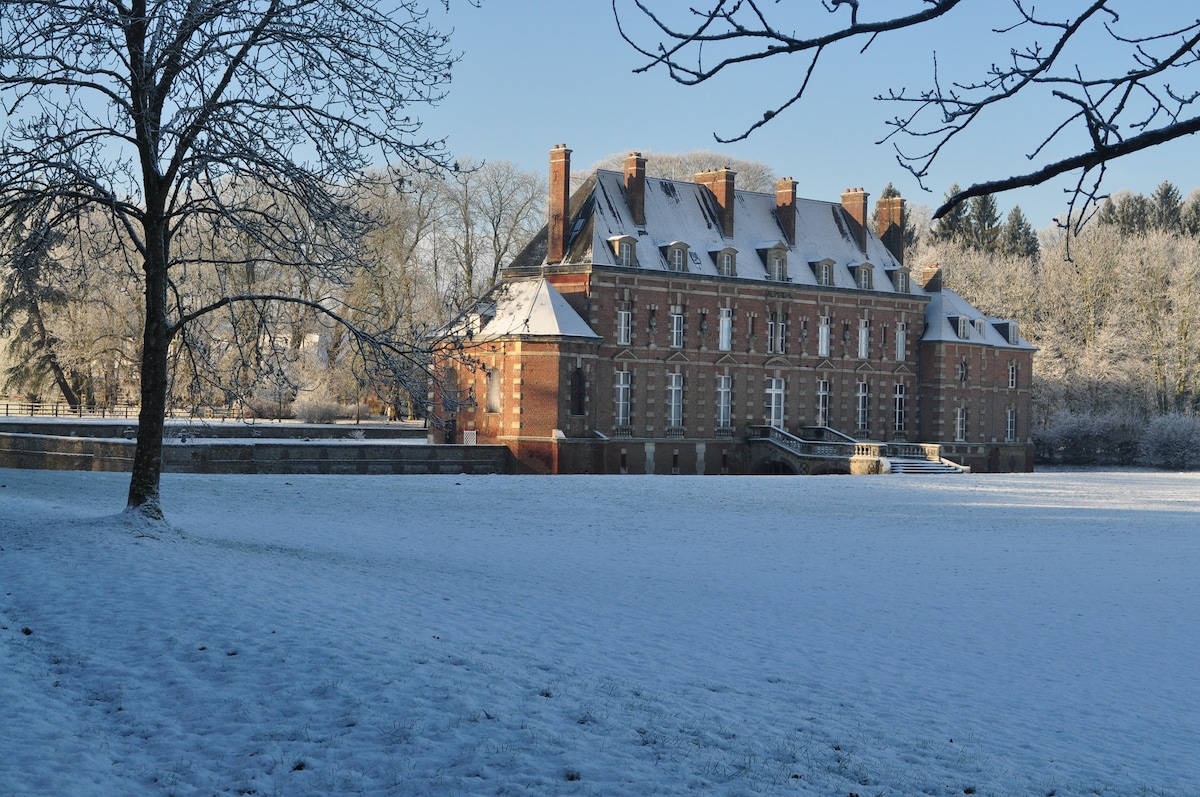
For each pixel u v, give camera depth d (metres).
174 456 48.50
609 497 43.75
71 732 10.92
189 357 26.23
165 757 10.55
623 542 30.36
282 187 23.89
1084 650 18.19
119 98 21.95
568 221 67.12
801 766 11.23
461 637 15.57
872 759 11.70
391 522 33.09
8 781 9.51
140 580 17.48
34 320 73.50
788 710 13.44
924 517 40.09
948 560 28.64
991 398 81.69
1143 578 26.45
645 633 17.45
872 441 76.62
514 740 11.23
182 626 14.74
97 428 59.75
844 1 5.95
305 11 23.59
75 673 12.87
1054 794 11.00
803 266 74.00
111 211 24.67
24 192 22.62
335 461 52.94
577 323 63.56
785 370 72.75
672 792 10.13
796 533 33.84
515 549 27.86
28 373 78.19
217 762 10.48
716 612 19.88
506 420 61.88
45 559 19.11
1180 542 34.44
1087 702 14.91
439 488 44.69
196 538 23.62
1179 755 12.67
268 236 24.00
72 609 15.55
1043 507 45.47
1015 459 83.25
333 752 10.77
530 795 9.91
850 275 75.88
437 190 86.25
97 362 78.81
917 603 21.97
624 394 66.12
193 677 12.83
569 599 20.19
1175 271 98.50
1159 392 97.31
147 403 24.30
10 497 31.75
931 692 14.95
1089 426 92.44
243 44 23.25
